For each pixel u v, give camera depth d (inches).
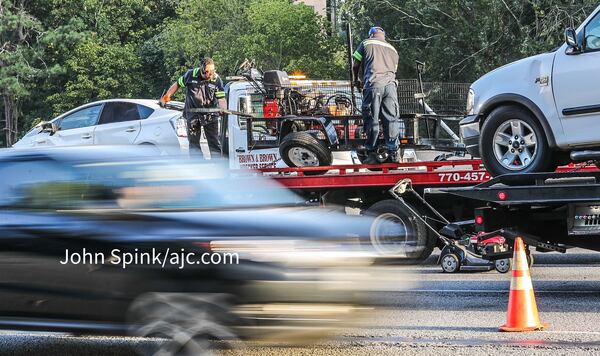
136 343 794.8
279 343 622.5
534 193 951.6
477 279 1146.7
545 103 981.8
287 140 1389.0
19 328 677.3
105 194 677.9
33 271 669.3
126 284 639.8
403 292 674.2
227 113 1475.1
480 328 831.1
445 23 3262.8
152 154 719.1
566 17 2972.4
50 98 4918.8
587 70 948.6
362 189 1327.5
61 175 692.1
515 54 3093.0
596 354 713.0
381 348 751.7
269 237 625.6
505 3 3075.8
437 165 1302.9
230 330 616.7
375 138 1339.8
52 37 4904.0
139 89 5000.0
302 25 4062.5
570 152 995.3
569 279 1127.6
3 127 5118.1
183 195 682.2
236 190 709.9
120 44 5054.1
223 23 4471.0
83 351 768.9
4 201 693.9
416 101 1492.4
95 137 1910.7
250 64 1668.3
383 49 1337.4
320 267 622.5
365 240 659.4
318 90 1496.1
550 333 797.9
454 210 1296.8
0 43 5027.1
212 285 619.2
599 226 937.5
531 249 1515.7
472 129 1056.8
